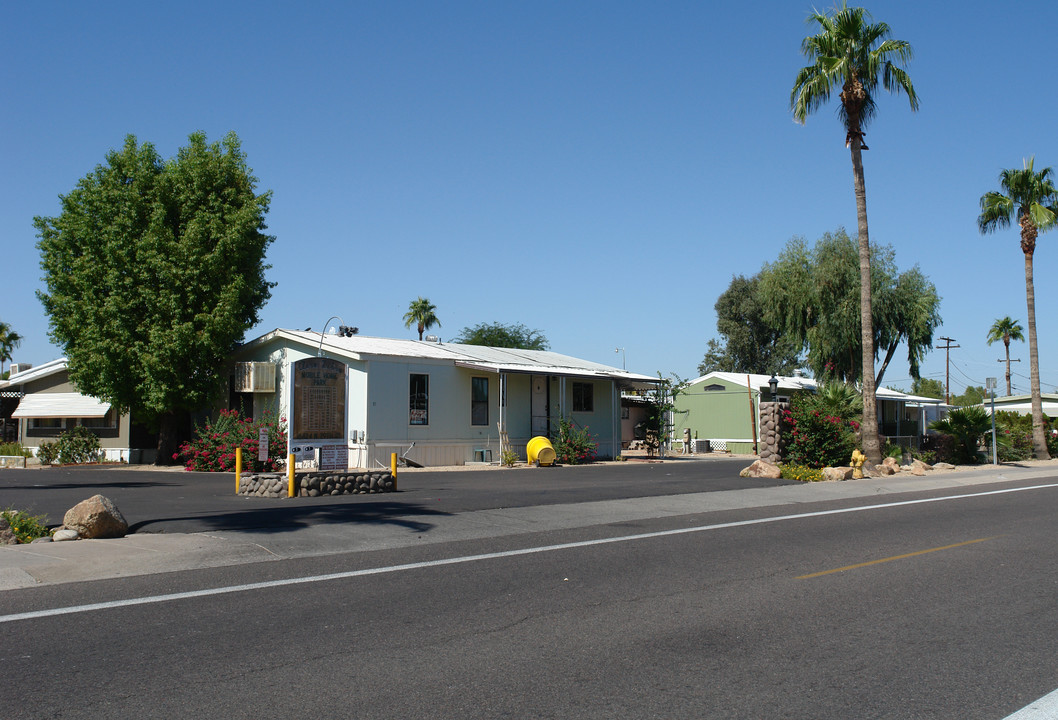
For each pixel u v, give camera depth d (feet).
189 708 15.61
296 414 57.88
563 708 15.70
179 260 86.89
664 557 32.81
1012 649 19.80
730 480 71.00
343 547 34.63
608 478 73.41
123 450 100.37
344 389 60.49
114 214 89.51
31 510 44.88
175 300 86.07
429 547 35.22
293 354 89.45
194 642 20.10
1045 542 37.11
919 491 65.77
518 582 27.68
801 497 58.13
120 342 86.99
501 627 21.72
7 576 26.94
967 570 30.09
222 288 87.76
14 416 107.65
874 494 62.23
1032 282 117.91
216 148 93.35
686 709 15.66
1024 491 66.23
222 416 84.53
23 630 21.15
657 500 53.52
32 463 101.81
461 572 29.45
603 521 44.29
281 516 42.37
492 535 38.83
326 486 55.21
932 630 21.54
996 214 115.55
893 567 30.66
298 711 15.47
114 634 20.80
